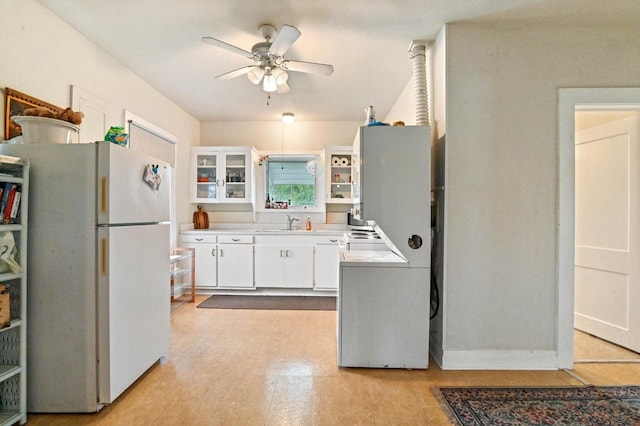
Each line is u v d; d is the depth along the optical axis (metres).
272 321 3.28
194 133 4.74
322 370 2.26
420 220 2.28
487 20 2.24
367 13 2.19
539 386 2.06
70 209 1.79
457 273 2.30
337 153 4.69
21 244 1.71
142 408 1.82
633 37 2.26
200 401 1.88
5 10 1.91
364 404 1.86
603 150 2.82
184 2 2.10
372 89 3.59
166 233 2.43
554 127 2.29
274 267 4.34
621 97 2.25
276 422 1.70
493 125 2.29
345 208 4.87
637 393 1.98
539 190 2.30
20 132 1.99
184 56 2.85
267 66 2.52
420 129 2.29
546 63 2.29
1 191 1.63
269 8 2.15
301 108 4.29
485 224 2.30
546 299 2.30
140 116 3.33
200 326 3.13
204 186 4.70
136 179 2.05
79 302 1.79
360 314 2.27
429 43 2.60
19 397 1.69
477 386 2.06
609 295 2.78
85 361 1.78
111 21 2.32
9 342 1.71
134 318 2.02
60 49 2.29
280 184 4.86
